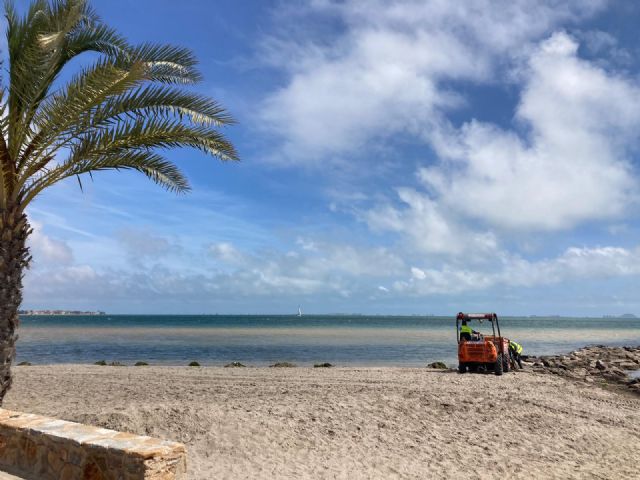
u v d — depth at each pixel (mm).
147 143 8258
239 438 7539
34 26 7828
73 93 7215
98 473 4645
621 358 27719
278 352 32188
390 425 9102
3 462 5543
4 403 10594
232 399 11047
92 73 7055
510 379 16531
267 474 6484
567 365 23781
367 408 9977
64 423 5641
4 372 7543
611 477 7445
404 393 12102
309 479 6480
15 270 7652
